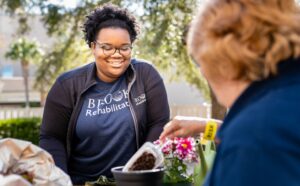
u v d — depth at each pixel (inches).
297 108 35.2
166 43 284.5
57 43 333.7
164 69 301.0
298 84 36.5
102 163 86.4
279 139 34.1
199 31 39.3
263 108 35.7
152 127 88.4
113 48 83.4
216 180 36.8
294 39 36.4
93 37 85.4
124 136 86.0
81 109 86.2
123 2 280.2
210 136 66.3
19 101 908.0
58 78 88.5
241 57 36.6
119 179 62.9
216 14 38.3
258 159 33.9
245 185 34.0
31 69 944.3
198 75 325.7
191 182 69.9
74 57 321.7
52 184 65.0
